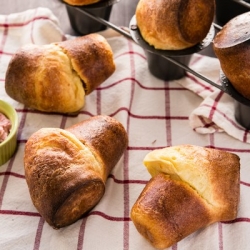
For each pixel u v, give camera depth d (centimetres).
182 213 58
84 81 69
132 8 84
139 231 59
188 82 74
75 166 59
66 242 59
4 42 79
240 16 65
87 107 71
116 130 64
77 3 75
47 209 58
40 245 59
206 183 59
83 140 62
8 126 66
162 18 67
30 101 69
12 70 68
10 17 80
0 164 65
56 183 58
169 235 58
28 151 61
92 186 59
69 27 82
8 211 62
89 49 69
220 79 68
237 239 60
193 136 69
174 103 73
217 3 78
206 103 71
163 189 58
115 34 80
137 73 75
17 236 60
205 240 60
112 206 63
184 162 59
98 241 60
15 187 64
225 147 68
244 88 64
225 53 63
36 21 79
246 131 69
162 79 75
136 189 64
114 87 74
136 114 71
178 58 71
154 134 69
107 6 76
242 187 64
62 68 68
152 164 61
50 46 69
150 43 70
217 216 60
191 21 67
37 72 67
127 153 67
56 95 68
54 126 69
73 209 59
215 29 74
